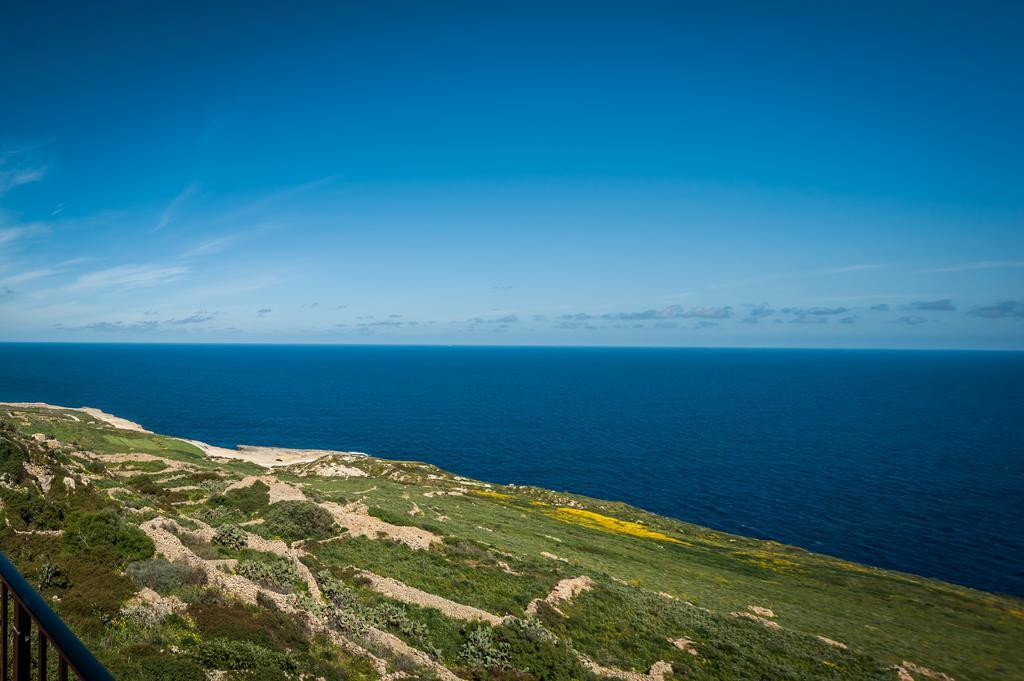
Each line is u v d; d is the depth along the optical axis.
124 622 17.45
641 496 112.50
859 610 54.16
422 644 26.11
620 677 28.34
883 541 89.88
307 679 17.27
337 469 92.31
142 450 76.44
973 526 96.31
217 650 16.56
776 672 32.50
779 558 73.25
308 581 27.45
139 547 22.66
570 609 36.62
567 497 96.88
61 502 26.38
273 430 167.00
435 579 37.12
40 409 112.56
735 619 43.06
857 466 136.88
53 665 15.26
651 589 48.56
